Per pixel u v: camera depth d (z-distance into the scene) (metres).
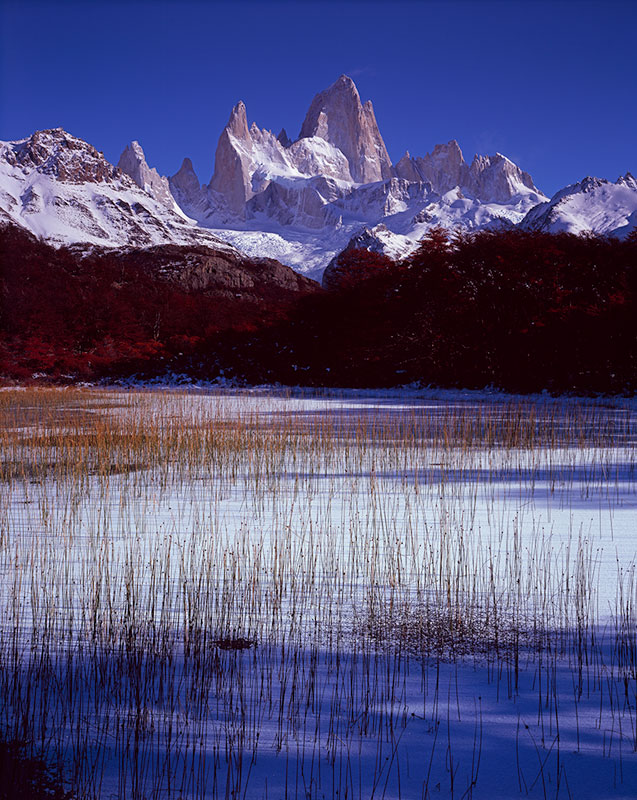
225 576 4.60
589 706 2.84
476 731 2.65
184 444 10.59
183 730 2.66
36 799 2.21
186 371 38.66
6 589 4.36
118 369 39.75
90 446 10.84
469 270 30.53
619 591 4.29
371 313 33.97
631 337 25.34
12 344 42.00
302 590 4.40
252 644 3.51
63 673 3.13
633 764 2.41
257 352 38.22
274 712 2.79
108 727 2.67
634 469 9.15
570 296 27.66
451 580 4.61
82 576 4.67
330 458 9.95
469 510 6.85
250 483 8.41
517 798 2.22
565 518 6.50
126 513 6.77
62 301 48.62
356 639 3.58
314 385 34.22
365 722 2.70
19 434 12.34
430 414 17.11
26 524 6.28
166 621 3.75
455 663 3.29
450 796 2.23
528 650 3.42
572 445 11.26
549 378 26.67
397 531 6.00
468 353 29.80
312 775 2.35
